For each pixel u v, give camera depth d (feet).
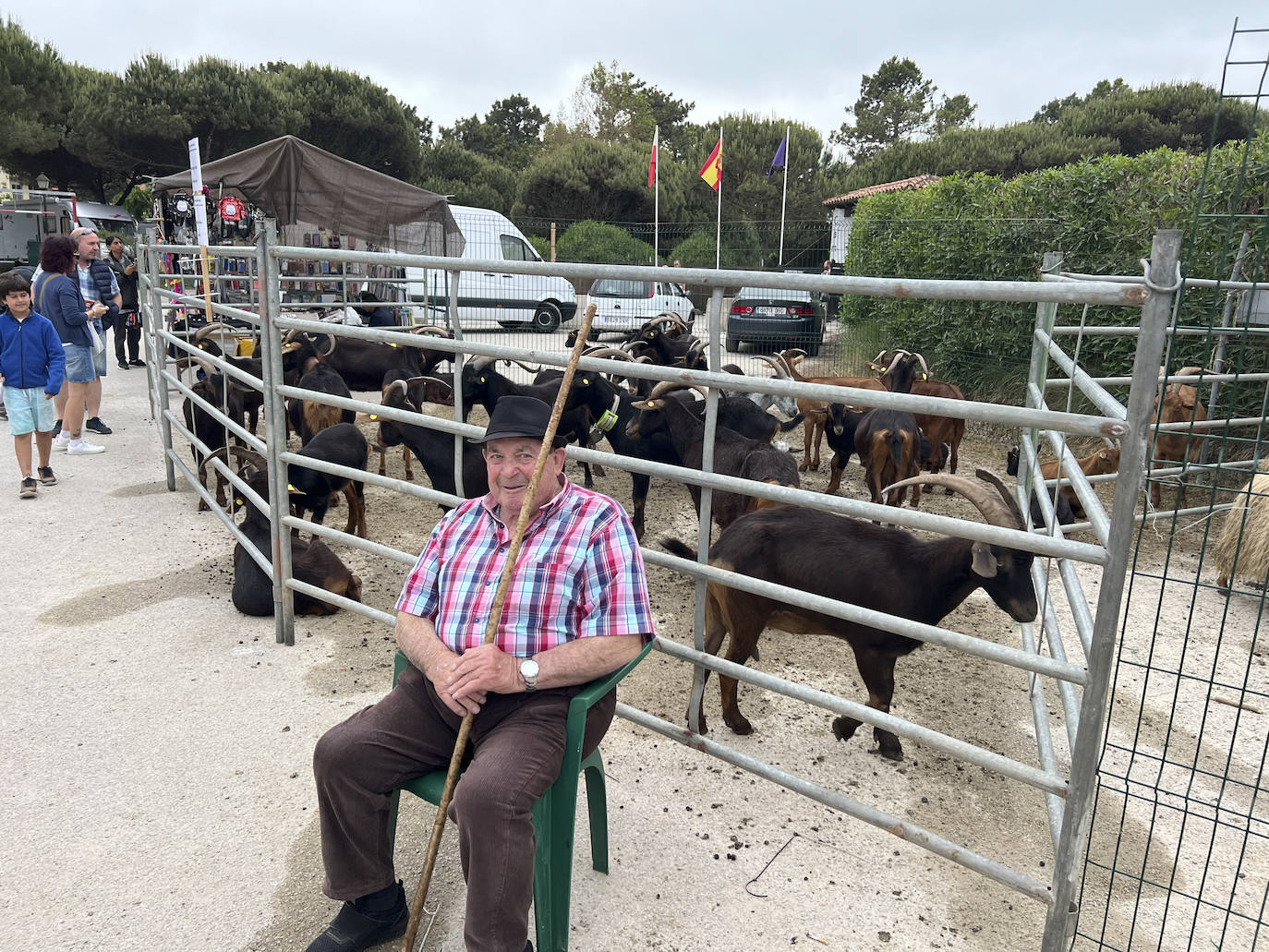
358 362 34.60
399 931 8.63
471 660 7.71
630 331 57.26
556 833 7.97
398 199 42.86
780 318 46.32
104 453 28.02
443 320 59.21
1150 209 29.37
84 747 11.87
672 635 16.29
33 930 8.69
